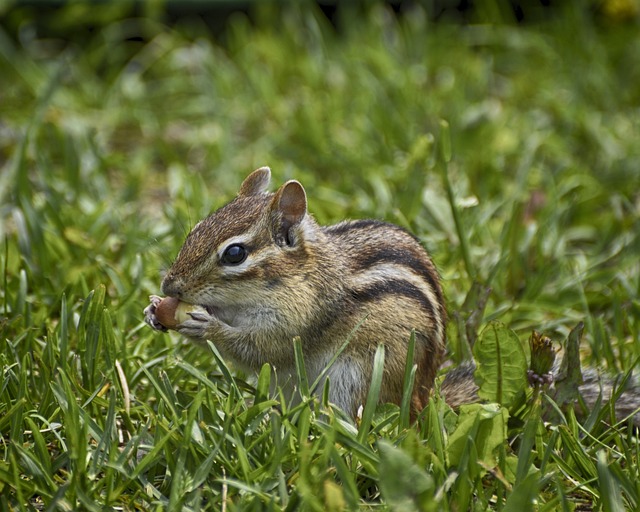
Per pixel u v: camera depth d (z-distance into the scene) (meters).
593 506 8.05
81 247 12.12
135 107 17.53
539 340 8.87
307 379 9.06
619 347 10.41
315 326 9.25
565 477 8.36
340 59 18.16
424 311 9.32
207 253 9.21
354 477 7.83
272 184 14.06
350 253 9.44
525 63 19.11
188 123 17.83
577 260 13.02
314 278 9.25
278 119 16.97
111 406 8.14
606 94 17.59
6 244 11.09
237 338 9.30
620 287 12.04
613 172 15.20
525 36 19.38
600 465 7.46
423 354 9.30
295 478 7.79
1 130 16.55
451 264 12.49
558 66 18.50
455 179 14.65
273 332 9.27
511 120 16.55
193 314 9.29
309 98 17.36
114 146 16.72
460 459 7.83
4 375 8.99
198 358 10.21
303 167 15.48
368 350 9.14
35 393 9.13
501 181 14.84
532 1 20.58
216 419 8.30
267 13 19.80
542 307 11.67
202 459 7.98
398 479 6.98
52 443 8.71
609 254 13.29
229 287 9.21
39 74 17.98
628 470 8.14
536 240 12.78
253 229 9.27
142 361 9.80
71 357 9.49
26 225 12.23
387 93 17.19
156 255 12.29
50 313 10.77
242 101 17.45
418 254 9.79
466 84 17.86
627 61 18.89
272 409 8.01
